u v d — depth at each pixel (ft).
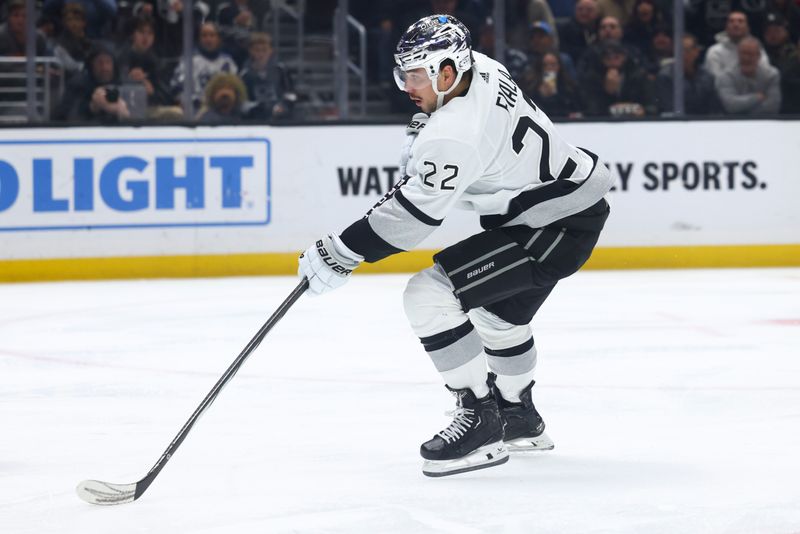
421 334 18.58
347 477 18.57
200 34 52.85
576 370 28.76
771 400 24.86
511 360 19.69
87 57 51.83
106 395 26.40
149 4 52.26
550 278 18.63
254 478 18.57
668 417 23.30
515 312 19.22
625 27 54.39
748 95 54.44
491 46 53.52
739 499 16.98
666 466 19.16
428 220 17.62
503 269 18.26
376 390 26.48
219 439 21.67
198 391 26.73
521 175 18.07
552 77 53.72
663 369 28.78
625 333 34.50
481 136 17.46
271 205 51.47
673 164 52.95
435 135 17.33
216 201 51.03
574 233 18.60
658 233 53.01
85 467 19.57
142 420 23.63
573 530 15.48
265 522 15.97
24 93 52.24
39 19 51.67
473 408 18.65
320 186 51.80
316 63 57.00
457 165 17.33
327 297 43.57
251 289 46.60
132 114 52.19
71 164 50.01
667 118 52.85
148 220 50.62
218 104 52.80
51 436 22.16
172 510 16.65
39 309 41.34
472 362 18.53
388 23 55.98
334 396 25.82
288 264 51.72
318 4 56.90
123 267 50.57
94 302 43.09
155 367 30.04
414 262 51.96
